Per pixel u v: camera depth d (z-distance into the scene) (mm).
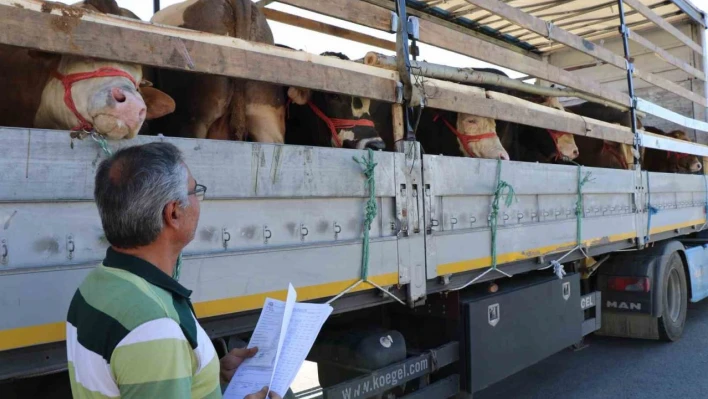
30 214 1909
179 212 1609
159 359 1415
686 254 6938
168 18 3084
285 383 1794
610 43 8398
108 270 1562
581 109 6441
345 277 2855
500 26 7496
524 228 4164
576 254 4949
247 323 2576
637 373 5711
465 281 3742
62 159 1984
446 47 3684
